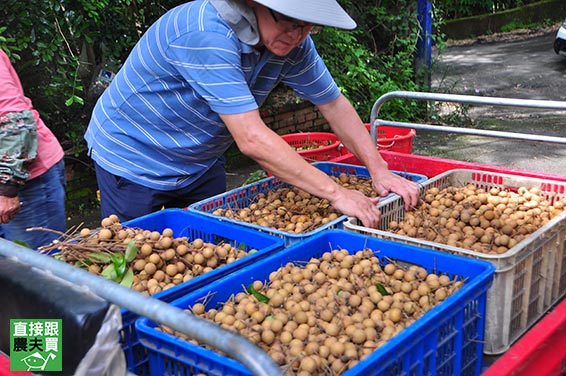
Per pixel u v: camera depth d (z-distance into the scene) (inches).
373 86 273.0
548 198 108.4
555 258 81.4
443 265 74.4
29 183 109.1
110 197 105.1
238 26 79.0
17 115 99.1
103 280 47.8
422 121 302.8
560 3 626.8
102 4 182.1
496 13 577.3
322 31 255.6
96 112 103.7
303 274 74.5
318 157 151.3
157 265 79.0
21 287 53.5
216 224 92.4
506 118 311.0
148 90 93.2
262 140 81.4
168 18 86.1
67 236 84.2
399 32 298.5
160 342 57.1
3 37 165.6
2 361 57.5
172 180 103.5
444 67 431.2
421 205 103.6
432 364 59.6
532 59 453.1
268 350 61.9
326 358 59.2
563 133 280.2
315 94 103.1
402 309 67.6
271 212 103.4
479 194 106.5
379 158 105.7
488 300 69.7
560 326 65.2
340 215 98.7
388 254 80.1
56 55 185.3
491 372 57.2
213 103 81.3
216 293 70.6
